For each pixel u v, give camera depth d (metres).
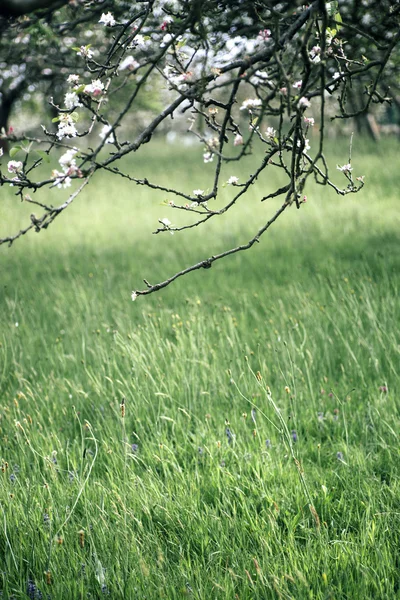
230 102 3.27
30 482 4.32
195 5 2.82
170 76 3.22
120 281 9.98
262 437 4.82
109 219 16.28
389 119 35.22
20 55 6.64
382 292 7.61
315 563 3.44
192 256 11.55
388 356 5.67
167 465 4.46
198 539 3.71
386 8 4.61
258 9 3.69
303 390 5.50
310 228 13.15
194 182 20.80
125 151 3.07
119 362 6.17
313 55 3.70
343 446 4.65
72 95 3.11
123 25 3.46
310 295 7.83
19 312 7.92
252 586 3.23
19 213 17.08
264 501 4.05
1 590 3.35
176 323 7.09
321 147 3.02
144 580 3.30
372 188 17.11
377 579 3.34
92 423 5.33
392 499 3.99
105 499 4.05
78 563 3.46
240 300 8.05
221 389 5.57
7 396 5.85
